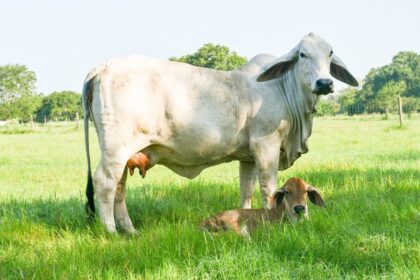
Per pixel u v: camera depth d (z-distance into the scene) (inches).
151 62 311.3
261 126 316.2
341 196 346.6
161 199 354.0
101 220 308.2
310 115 323.0
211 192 366.9
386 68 4229.8
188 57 3129.9
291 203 299.7
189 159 316.2
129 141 306.8
